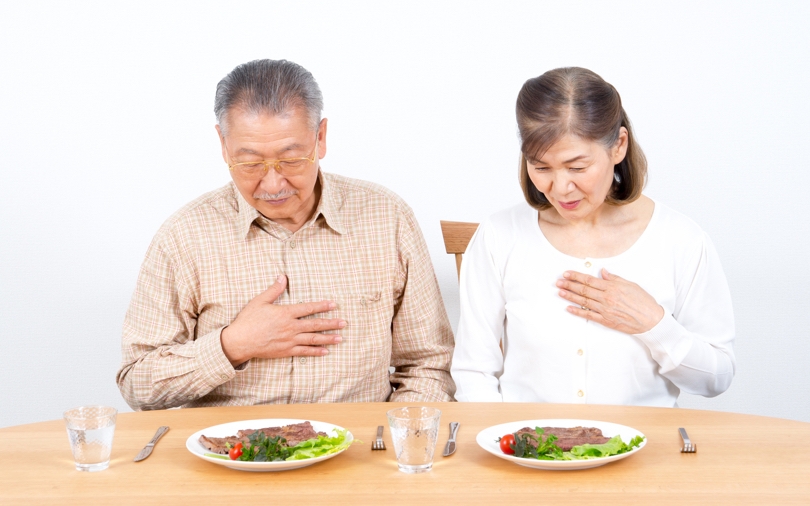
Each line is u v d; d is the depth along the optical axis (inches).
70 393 99.1
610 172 64.8
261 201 66.6
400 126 98.2
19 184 96.7
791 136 96.8
